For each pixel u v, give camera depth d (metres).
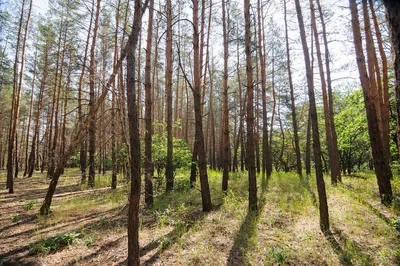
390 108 12.12
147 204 8.43
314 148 5.67
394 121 12.45
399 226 4.95
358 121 13.41
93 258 4.69
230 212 7.00
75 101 23.33
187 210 7.58
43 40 17.77
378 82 10.46
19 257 4.77
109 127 11.88
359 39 8.00
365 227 5.45
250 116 7.63
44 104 24.22
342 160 21.67
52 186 7.64
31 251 4.96
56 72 18.50
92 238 5.55
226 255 4.62
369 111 7.66
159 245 5.11
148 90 9.05
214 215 6.82
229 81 25.09
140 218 7.07
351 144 17.06
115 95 6.82
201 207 7.84
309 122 16.78
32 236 5.80
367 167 25.48
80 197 10.38
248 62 7.78
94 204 8.83
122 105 6.99
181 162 11.80
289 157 29.22
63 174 22.31
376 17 11.59
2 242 5.48
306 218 6.26
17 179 18.78
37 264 4.48
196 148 12.06
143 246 5.13
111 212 7.73
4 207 8.72
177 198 9.16
